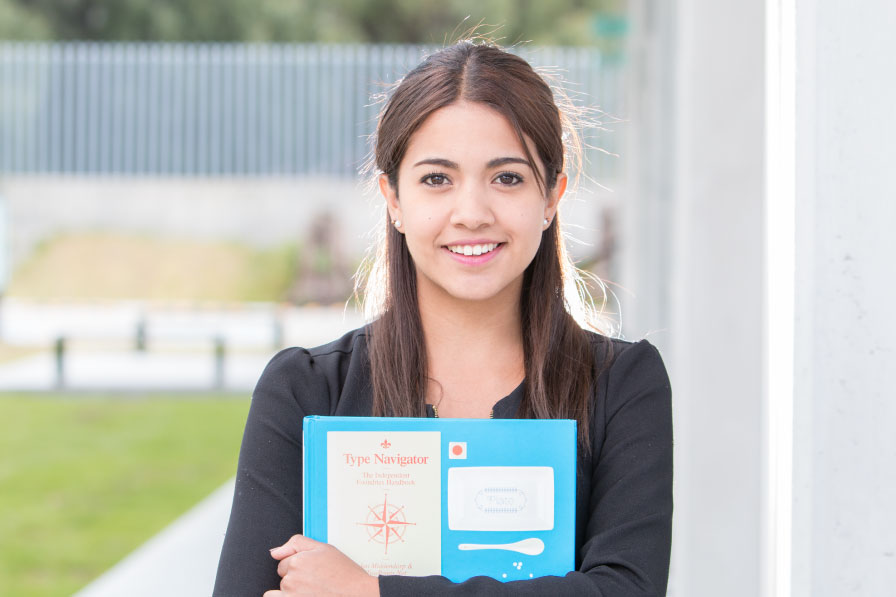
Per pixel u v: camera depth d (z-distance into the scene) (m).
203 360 11.35
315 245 14.56
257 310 13.08
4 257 13.47
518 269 1.41
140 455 7.55
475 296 1.40
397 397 1.46
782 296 1.54
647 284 5.51
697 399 3.19
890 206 1.38
